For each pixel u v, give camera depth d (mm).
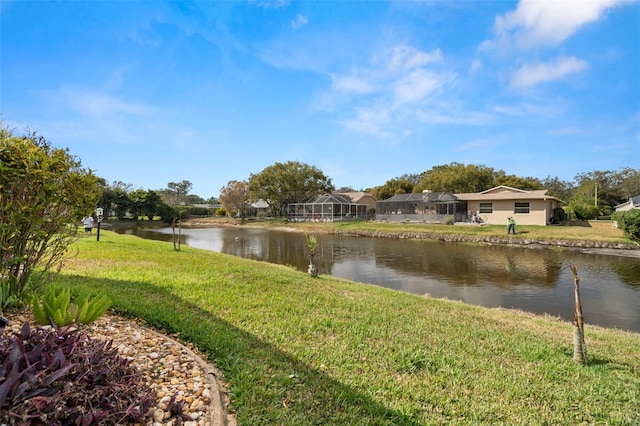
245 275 6598
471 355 3480
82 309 2240
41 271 3746
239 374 2535
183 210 52438
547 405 2570
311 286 6402
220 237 26359
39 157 2992
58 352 1485
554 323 5906
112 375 1722
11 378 1212
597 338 4891
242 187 48906
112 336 2957
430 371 3023
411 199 33344
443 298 8312
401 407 2381
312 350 3195
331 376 2723
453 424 2238
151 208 43875
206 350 2924
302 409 2217
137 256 8156
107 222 40188
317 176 46562
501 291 9734
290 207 44125
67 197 3328
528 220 27047
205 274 6348
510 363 3359
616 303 8500
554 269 12867
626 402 2689
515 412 2443
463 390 2707
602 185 44438
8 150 2879
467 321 5016
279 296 5176
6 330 2539
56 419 1266
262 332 3555
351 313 4629
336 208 40156
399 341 3670
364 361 3082
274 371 2680
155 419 1790
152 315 3586
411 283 10750
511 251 17812
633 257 15242
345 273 12328
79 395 1431
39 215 3178
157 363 2531
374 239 24484
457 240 22719
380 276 11805
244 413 2078
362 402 2391
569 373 3205
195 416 1916
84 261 6836
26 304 3131
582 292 9578
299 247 19953
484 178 41188
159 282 5285
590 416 2449
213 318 3838
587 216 29484
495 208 28719
